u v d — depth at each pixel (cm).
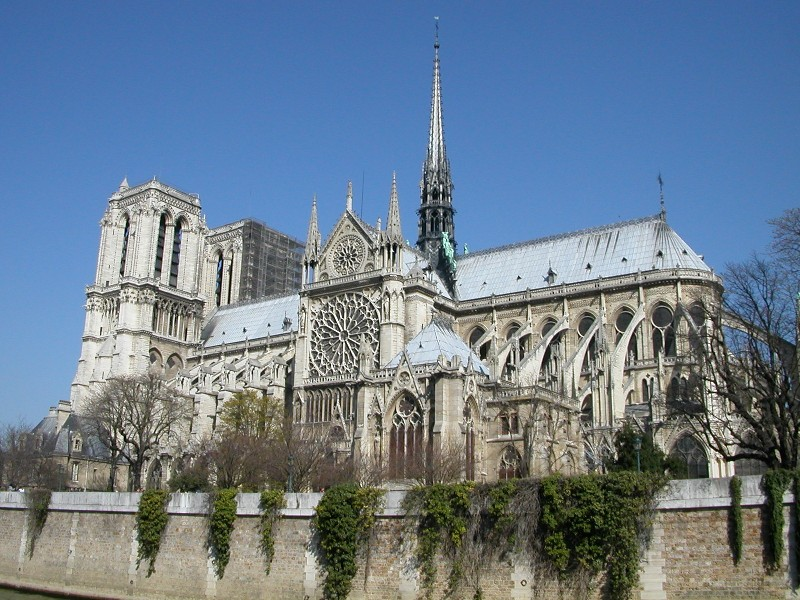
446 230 15500
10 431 15550
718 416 8988
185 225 18025
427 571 6106
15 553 8912
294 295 17375
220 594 7081
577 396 10969
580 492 5612
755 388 7081
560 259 13775
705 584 5212
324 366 12769
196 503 7506
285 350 15062
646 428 10106
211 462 10169
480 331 13738
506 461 9388
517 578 5766
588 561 5509
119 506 8100
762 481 5162
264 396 12562
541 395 9519
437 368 9425
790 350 7681
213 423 13838
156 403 14162
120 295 16562
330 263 13275
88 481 15462
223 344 16700
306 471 9406
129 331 16350
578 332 12800
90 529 8275
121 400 13175
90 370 16838
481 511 6019
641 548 5434
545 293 13162
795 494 5034
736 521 5172
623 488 5472
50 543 8600
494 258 14700
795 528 5006
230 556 7138
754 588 5066
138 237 17025
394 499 6419
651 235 13025
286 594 6731
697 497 5350
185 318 17500
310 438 10162
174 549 7531
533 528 5781
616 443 8738
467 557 5975
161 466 13088
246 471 9650
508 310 13512
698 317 11556
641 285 12244
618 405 11006
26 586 8544
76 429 15712
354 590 6397
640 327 12025
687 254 12594
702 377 7862
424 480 8325
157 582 7531
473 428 9431
